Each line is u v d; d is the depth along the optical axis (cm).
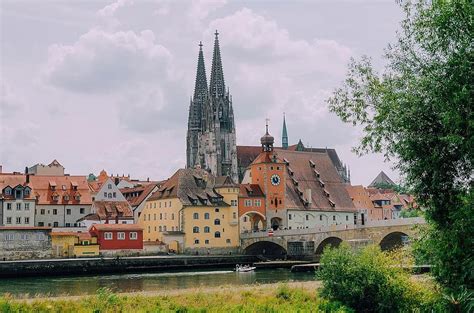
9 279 11469
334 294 5528
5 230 13212
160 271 13675
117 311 5212
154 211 17538
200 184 17088
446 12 3694
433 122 3919
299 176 19338
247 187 17738
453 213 3844
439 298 4341
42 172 19725
